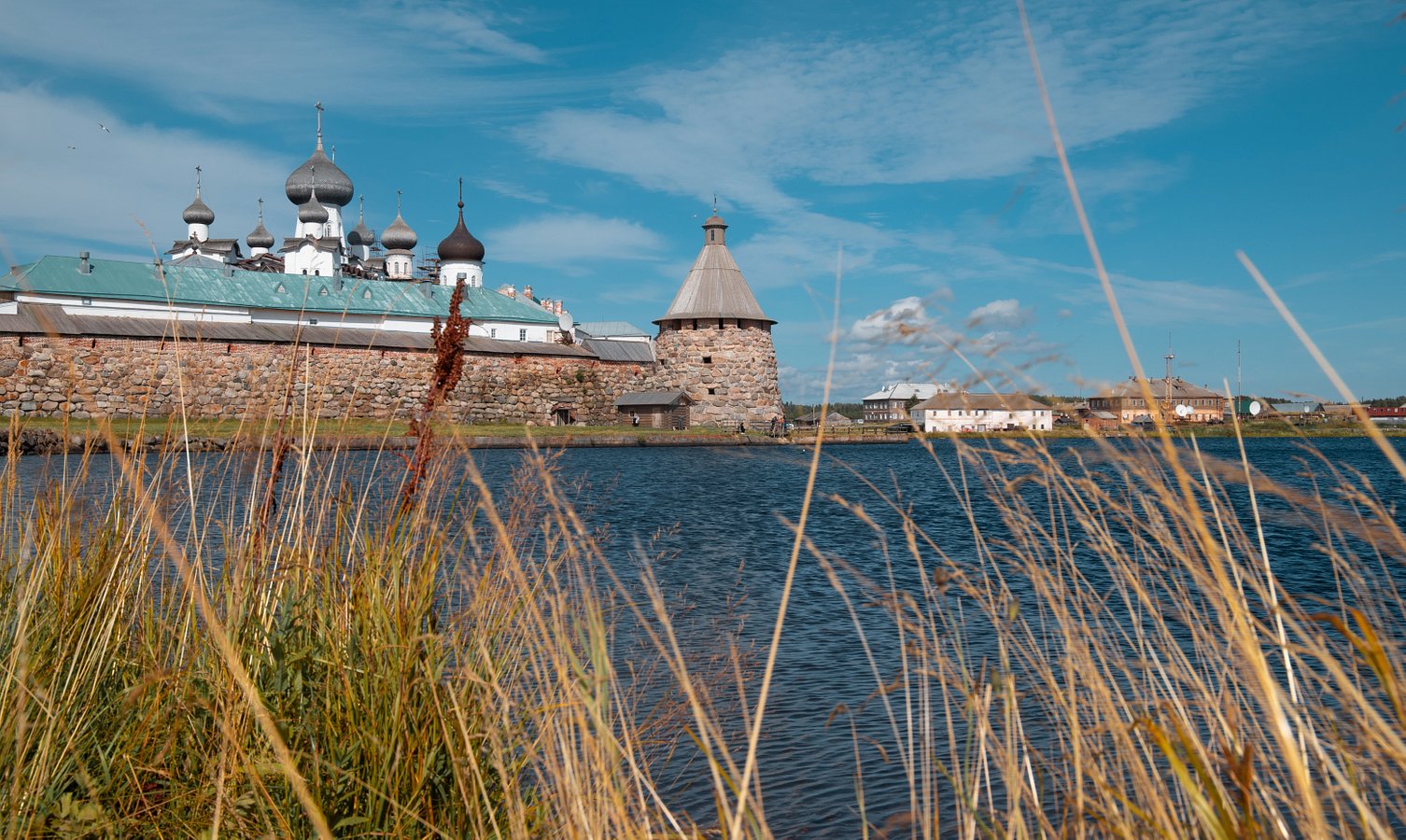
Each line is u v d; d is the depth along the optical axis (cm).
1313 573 1398
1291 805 220
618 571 1350
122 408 5409
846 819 548
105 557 429
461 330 475
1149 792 229
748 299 8069
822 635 982
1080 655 271
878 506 2530
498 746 327
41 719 354
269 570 439
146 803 350
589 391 7512
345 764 344
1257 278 166
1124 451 238
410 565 422
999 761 273
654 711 609
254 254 9375
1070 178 178
